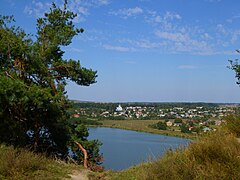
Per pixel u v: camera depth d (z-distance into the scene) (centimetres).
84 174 955
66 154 1472
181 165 650
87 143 1524
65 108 1495
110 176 921
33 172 835
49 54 1538
